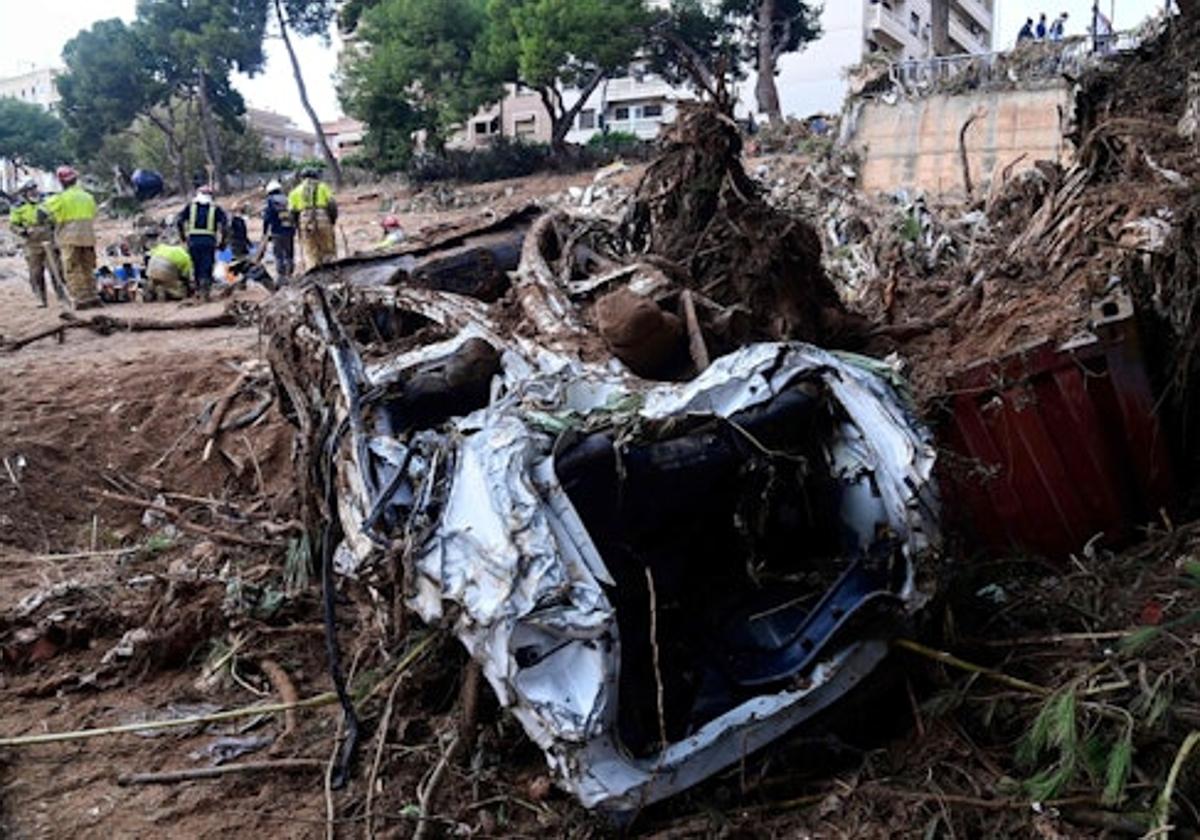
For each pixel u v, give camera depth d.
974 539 4.64
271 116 84.00
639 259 5.12
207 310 13.10
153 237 22.12
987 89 18.45
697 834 3.23
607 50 29.17
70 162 54.59
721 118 5.50
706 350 4.38
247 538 6.49
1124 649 3.55
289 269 14.80
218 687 4.56
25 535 7.07
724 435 3.61
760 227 5.36
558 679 3.09
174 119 46.31
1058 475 4.67
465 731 3.61
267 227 14.95
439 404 4.46
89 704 4.48
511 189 28.75
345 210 29.77
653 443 3.54
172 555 6.50
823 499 3.81
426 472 3.66
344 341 4.64
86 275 13.90
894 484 3.60
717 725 3.31
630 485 3.53
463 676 3.91
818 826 3.25
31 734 4.20
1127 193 5.63
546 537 3.13
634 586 3.60
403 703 4.09
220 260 16.28
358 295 5.50
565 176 29.66
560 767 3.08
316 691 4.47
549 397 3.76
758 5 32.62
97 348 10.73
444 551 3.28
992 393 4.72
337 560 4.52
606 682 3.04
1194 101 6.04
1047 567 4.55
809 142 22.88
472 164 32.06
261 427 8.16
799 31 33.94
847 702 3.59
